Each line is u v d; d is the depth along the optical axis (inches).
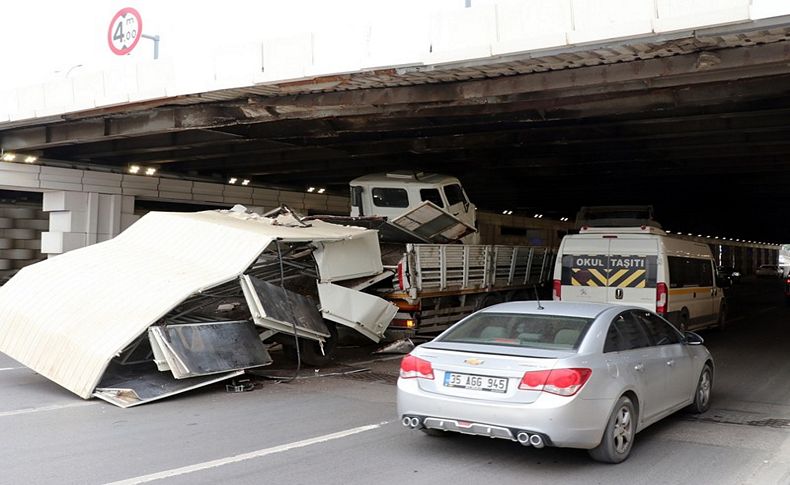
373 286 508.1
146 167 853.8
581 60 378.3
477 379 234.2
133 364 370.9
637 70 382.9
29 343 370.0
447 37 386.6
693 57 366.3
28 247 931.3
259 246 398.9
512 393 226.5
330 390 372.2
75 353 343.6
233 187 961.5
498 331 260.7
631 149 676.7
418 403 243.3
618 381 240.4
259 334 422.0
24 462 232.1
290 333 408.2
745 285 1913.1
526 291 678.5
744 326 762.8
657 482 223.3
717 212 1478.8
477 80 434.0
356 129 569.6
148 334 346.0
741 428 300.7
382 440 270.5
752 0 303.6
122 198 842.8
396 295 494.3
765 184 954.1
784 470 237.6
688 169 823.1
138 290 372.5
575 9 347.3
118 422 292.2
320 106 484.1
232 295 415.8
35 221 940.0
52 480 213.3
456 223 588.1
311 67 426.9
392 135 633.6
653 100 449.7
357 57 411.2
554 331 250.8
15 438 262.4
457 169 834.2
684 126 568.7
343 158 781.3
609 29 337.4
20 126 666.8
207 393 358.3
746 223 1813.5
